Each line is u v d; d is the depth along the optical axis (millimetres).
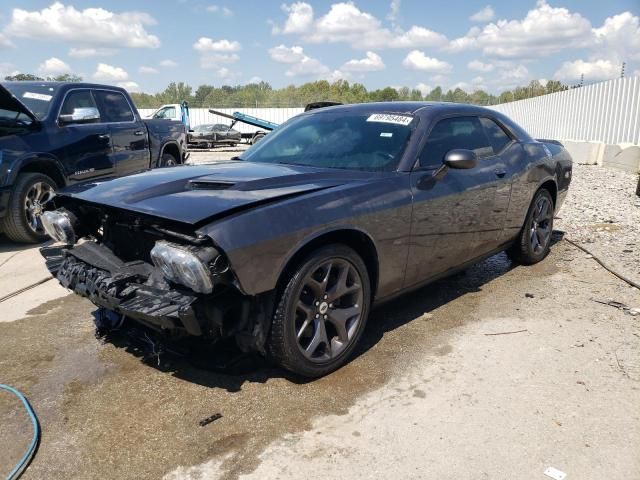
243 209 2646
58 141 6688
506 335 3621
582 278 4793
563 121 19250
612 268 5000
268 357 2953
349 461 2365
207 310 2547
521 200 4609
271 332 2797
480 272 5012
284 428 2611
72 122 6988
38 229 6426
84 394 2969
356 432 2568
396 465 2332
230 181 3041
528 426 2588
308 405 2807
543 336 3590
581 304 4160
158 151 8898
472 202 3922
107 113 7805
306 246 2871
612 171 13195
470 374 3098
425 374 3109
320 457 2395
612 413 2686
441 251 3756
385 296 3496
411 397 2867
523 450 2412
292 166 3631
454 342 3523
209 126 27953
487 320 3881
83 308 4270
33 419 2723
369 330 3732
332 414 2723
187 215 2547
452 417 2674
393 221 3270
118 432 2613
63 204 3465
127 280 2781
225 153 24188
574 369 3137
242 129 38250
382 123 3850
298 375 3115
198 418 2713
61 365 3312
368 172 3428
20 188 6160
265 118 39406
